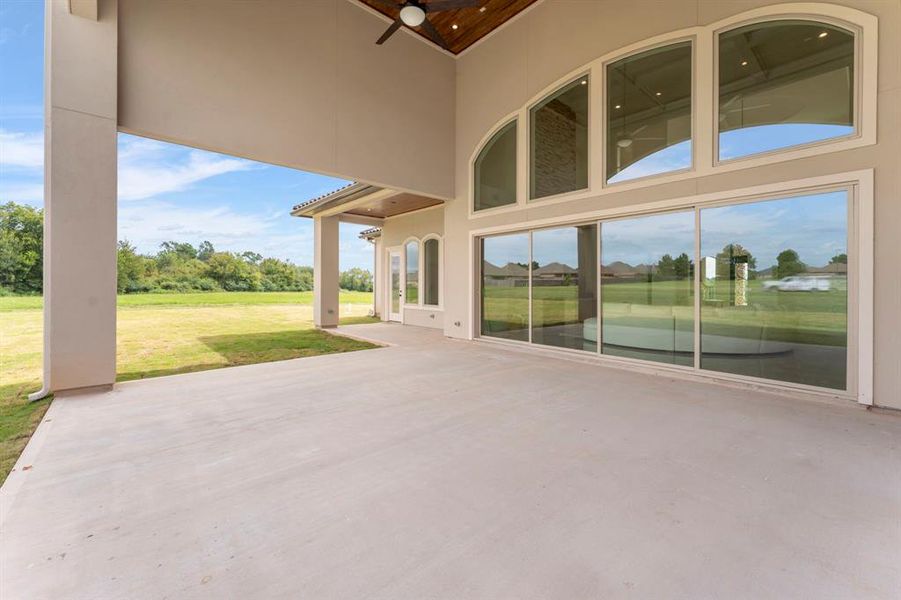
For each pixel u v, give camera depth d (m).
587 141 6.14
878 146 3.70
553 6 6.60
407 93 7.60
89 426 3.32
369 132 7.00
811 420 3.44
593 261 6.12
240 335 9.23
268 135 5.78
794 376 4.26
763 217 4.46
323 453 2.80
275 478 2.44
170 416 3.58
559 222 6.52
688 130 5.05
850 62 3.91
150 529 1.93
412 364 5.91
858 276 3.82
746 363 4.61
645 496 2.21
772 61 4.41
